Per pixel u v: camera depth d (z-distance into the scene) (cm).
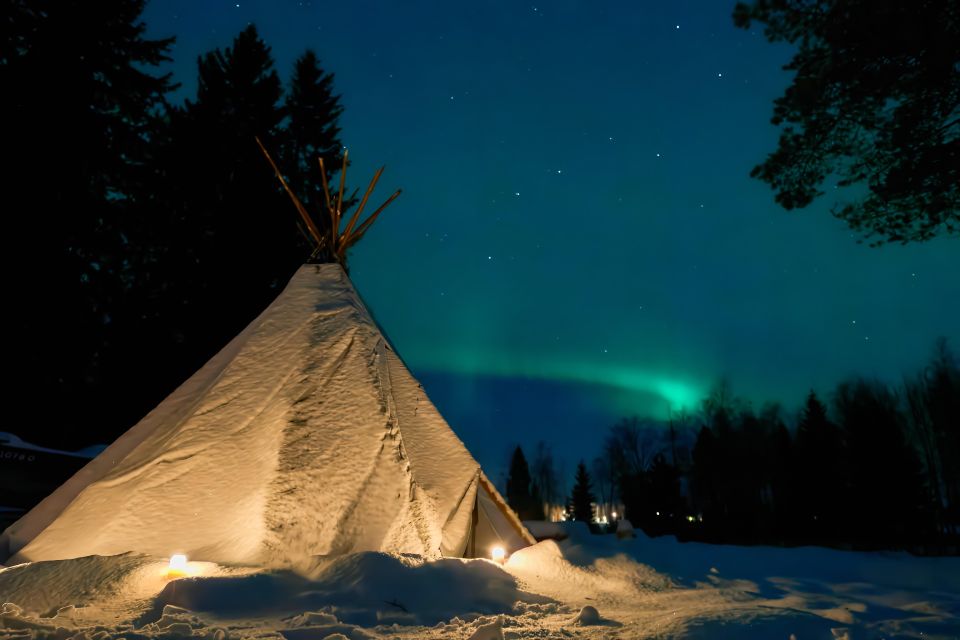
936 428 2475
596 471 4306
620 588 454
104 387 1430
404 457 495
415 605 332
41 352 1234
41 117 1246
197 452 486
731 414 3550
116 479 475
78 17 1338
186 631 268
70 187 1284
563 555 518
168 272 1566
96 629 268
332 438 488
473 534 582
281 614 310
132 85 1454
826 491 2138
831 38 800
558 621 323
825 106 838
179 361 1515
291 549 419
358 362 552
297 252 1661
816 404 2388
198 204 1631
